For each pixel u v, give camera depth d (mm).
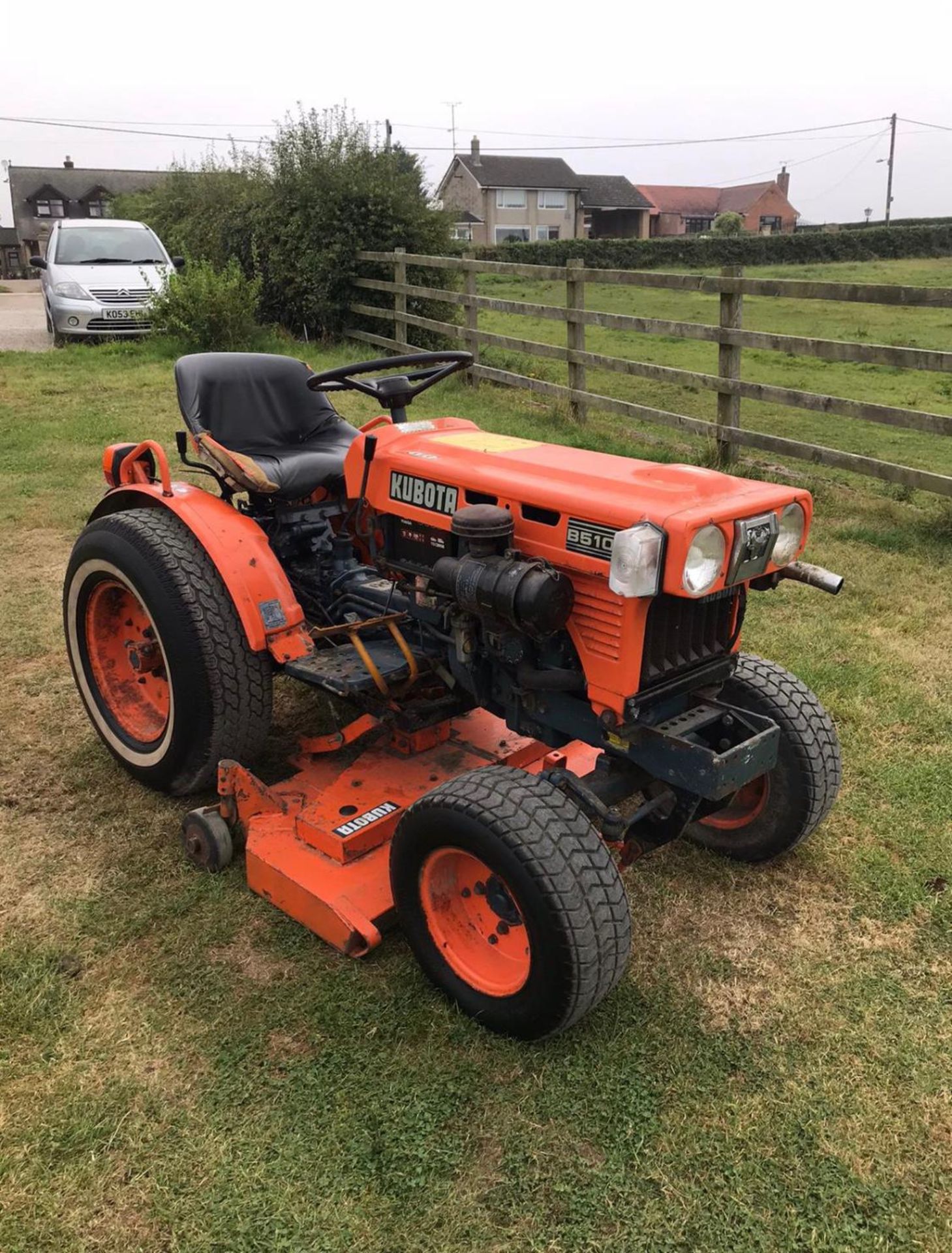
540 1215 1987
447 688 3227
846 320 18062
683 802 2592
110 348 11453
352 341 12477
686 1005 2541
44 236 59375
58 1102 2223
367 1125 2180
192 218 16172
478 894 2490
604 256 37625
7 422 8273
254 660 3148
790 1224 1980
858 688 4148
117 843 3178
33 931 2764
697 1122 2199
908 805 3375
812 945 2764
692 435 8797
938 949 2748
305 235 12109
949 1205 2027
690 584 2219
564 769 2801
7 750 3713
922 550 5863
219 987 2570
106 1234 1944
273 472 3500
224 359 3900
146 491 3342
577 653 2535
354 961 2678
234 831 3164
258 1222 1964
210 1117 2191
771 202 72938
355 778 3104
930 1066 2357
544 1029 2322
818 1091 2287
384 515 3023
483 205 57969
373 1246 1923
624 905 2281
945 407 10812
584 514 2385
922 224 54938
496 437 3115
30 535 5879
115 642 3602
